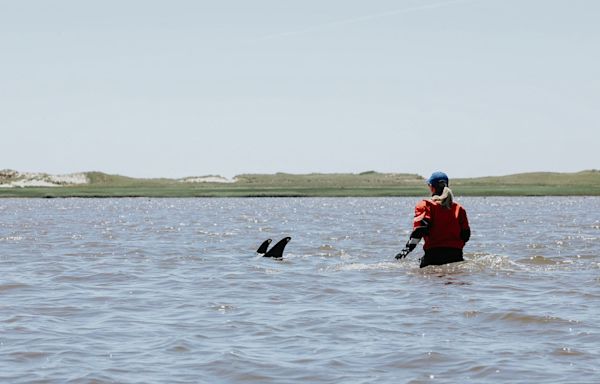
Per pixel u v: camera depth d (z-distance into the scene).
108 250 28.77
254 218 61.09
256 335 12.77
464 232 21.30
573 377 9.99
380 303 15.83
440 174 21.22
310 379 10.06
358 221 54.19
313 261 24.58
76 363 10.88
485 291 17.27
